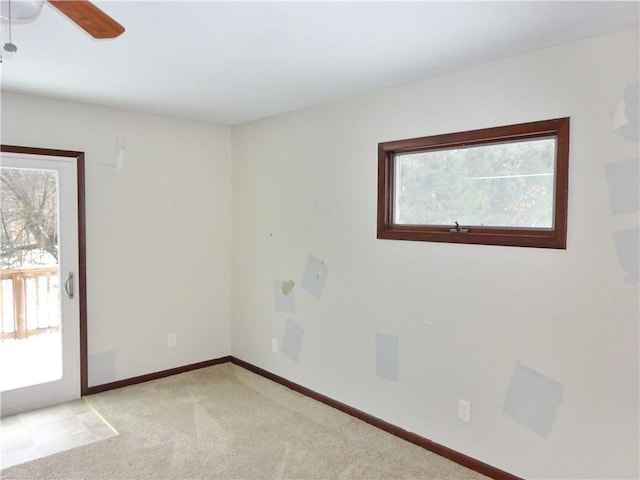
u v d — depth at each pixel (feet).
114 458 8.53
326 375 11.16
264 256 12.94
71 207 11.11
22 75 8.80
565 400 7.18
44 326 10.89
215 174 13.80
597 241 6.77
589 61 6.75
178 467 8.26
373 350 10.02
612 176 6.59
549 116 7.18
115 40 6.91
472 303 8.28
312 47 7.22
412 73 8.53
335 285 10.83
